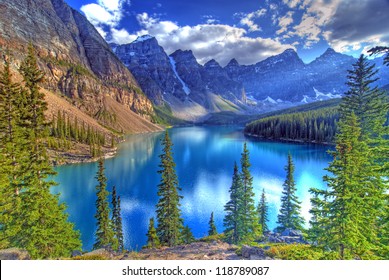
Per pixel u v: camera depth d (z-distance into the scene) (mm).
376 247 13734
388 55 21734
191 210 56656
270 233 34594
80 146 123125
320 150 138000
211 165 105312
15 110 25469
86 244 41969
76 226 48094
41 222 22547
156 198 64500
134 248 41062
